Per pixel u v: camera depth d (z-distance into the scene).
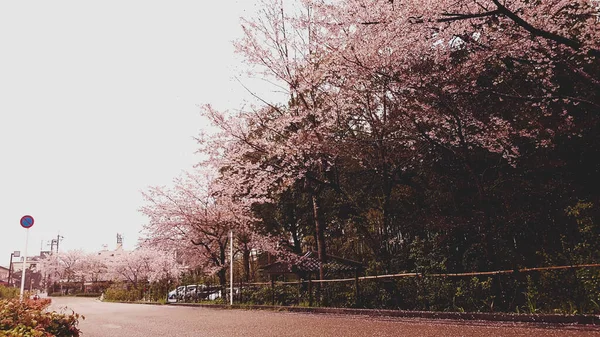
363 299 11.97
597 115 10.29
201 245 22.97
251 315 12.50
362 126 16.05
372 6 9.64
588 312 7.23
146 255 36.81
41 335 4.86
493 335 6.44
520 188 11.01
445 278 9.88
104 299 36.19
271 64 15.09
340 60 11.71
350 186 17.56
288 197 20.72
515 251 9.68
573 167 10.94
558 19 10.12
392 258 12.34
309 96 15.44
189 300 22.94
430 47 10.91
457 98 11.54
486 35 10.22
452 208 12.62
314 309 12.63
